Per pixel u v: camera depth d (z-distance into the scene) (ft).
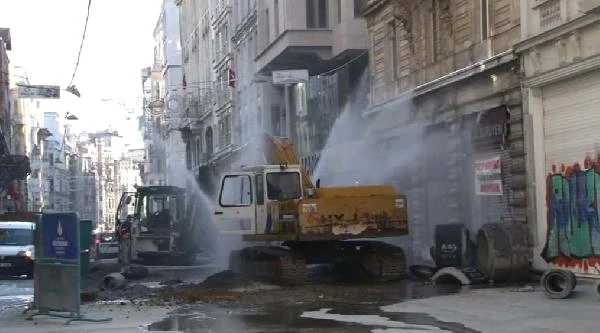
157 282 64.28
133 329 35.94
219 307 44.29
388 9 86.17
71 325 37.78
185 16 223.92
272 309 42.80
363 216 55.47
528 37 57.16
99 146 490.49
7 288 65.05
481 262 54.29
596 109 51.19
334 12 99.04
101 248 133.80
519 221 58.95
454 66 71.26
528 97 58.49
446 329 34.09
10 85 234.99
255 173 58.75
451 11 72.02
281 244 60.44
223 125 166.61
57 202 363.56
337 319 37.93
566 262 54.34
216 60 174.50
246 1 141.28
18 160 148.46
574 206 53.52
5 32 231.50
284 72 88.99
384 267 56.75
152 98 297.53
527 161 58.70
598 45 49.52
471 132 68.64
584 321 34.91
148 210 94.79
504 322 35.45
